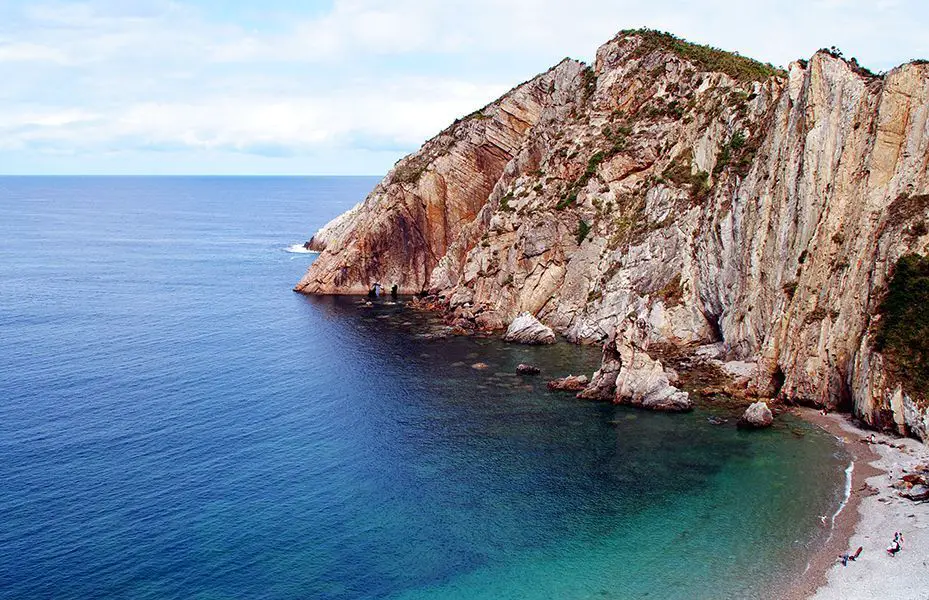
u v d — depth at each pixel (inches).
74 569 1823.3
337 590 1763.0
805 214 2925.7
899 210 2647.6
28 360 3683.6
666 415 2842.0
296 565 1859.0
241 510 2127.2
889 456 2304.4
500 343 4067.4
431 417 2886.3
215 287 6023.6
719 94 4072.3
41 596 1716.3
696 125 4101.9
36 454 2492.6
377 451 2556.6
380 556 1905.8
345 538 1987.0
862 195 2770.7
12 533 1977.1
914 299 2481.5
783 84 3494.1
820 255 2827.3
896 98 2751.0
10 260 7480.3
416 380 3380.9
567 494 2225.6
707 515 2071.9
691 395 3014.3
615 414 2881.4
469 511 2133.4
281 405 3034.0
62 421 2812.5
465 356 3794.3
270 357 3804.1
